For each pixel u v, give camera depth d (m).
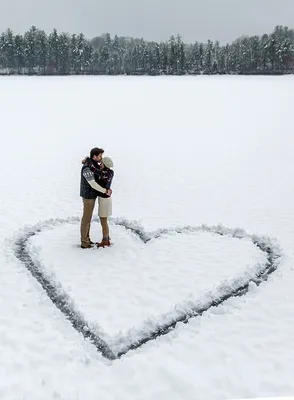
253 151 18.09
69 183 13.12
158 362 4.92
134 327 5.52
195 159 16.72
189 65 121.38
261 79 81.62
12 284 6.56
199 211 10.34
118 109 34.47
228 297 6.37
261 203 11.04
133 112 32.50
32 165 15.60
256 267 7.22
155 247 7.98
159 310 5.94
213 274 6.93
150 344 5.24
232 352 5.10
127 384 4.60
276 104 37.03
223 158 16.83
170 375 4.71
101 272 6.98
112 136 22.33
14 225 9.17
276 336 5.41
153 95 47.12
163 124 26.53
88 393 4.47
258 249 7.93
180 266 7.23
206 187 12.66
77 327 5.61
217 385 4.59
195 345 5.21
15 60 113.88
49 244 7.98
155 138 21.69
